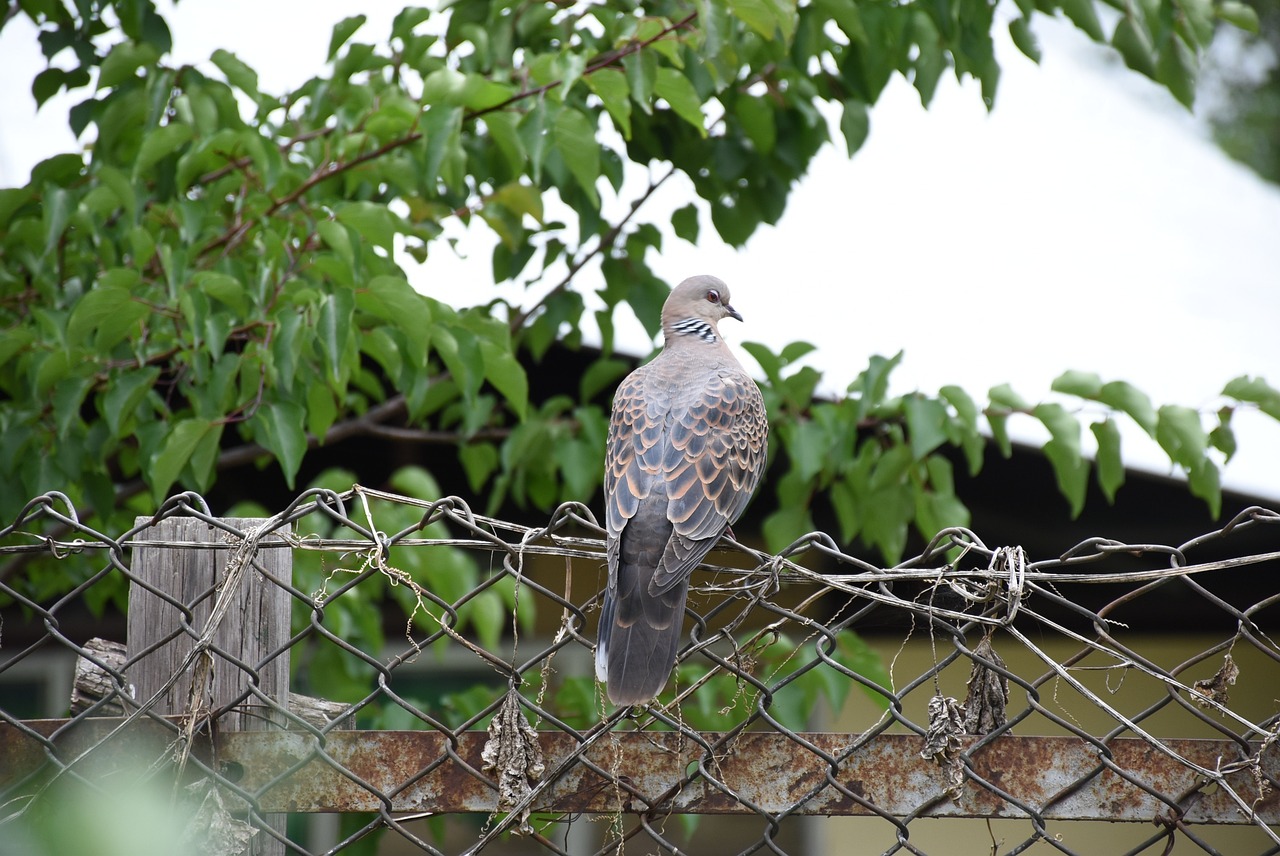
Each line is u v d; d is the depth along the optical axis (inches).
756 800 186.2
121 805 95.7
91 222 324.5
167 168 363.6
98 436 346.9
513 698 185.9
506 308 427.8
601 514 585.0
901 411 374.9
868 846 554.3
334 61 389.4
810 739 186.4
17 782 183.0
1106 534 571.2
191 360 330.6
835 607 483.5
